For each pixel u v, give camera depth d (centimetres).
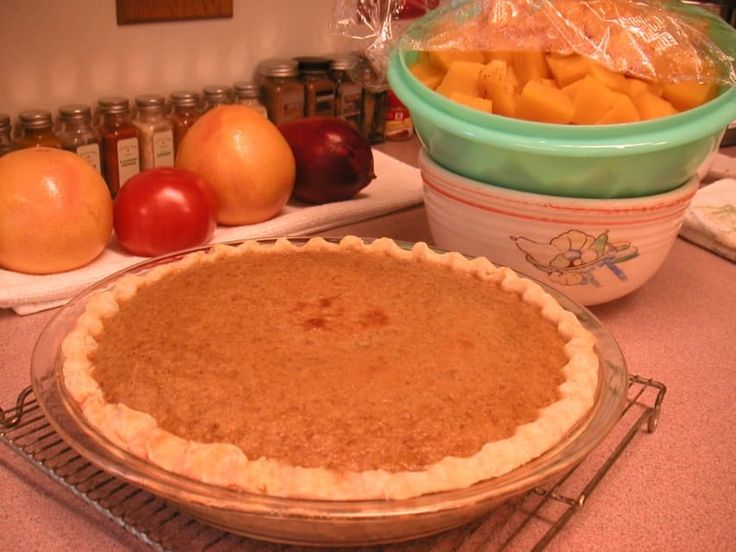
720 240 120
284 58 158
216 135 112
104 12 129
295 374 66
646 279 98
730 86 94
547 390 68
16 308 95
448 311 78
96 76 133
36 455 68
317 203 127
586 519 66
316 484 54
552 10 94
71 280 98
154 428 60
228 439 59
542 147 83
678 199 90
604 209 87
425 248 92
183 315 75
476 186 91
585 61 93
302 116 154
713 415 82
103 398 64
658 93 97
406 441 60
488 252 95
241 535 60
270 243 95
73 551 60
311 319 74
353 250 94
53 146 121
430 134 94
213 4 142
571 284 94
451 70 96
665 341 96
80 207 98
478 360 70
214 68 149
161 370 67
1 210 95
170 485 55
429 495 54
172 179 105
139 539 61
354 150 123
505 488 55
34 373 68
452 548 62
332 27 112
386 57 107
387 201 128
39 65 125
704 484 71
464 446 60
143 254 107
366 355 69
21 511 64
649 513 67
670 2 102
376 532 55
